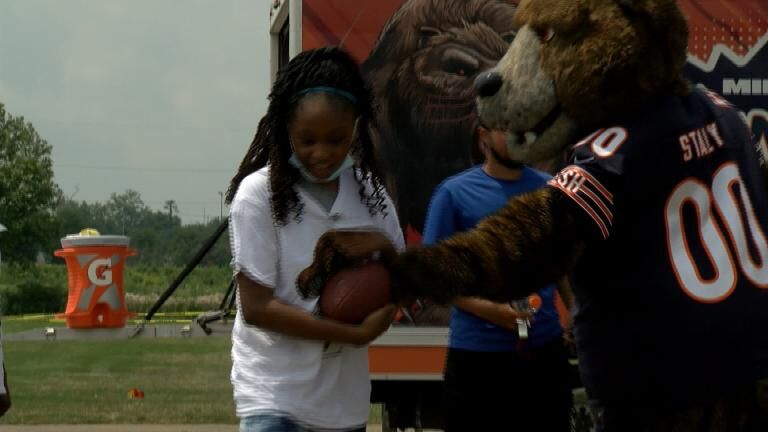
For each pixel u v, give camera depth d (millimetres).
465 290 3691
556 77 3930
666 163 3783
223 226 8031
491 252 3670
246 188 4191
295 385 4113
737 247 3789
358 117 4242
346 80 4113
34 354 18109
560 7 3928
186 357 17484
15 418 10656
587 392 3977
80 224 101438
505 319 5238
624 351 3799
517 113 4047
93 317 24203
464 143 6754
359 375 4270
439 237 5340
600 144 3795
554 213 3695
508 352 5348
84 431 9984
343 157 4133
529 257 3674
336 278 4113
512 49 4117
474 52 6758
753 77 6805
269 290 4113
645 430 3807
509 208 3766
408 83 6773
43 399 12125
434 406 6941
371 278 4078
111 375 14797
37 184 50312
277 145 4152
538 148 4090
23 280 50469
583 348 3932
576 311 3973
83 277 24219
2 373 5078
